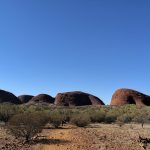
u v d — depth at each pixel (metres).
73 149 15.86
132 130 29.20
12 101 114.25
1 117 35.38
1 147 15.74
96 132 25.66
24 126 19.02
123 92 116.62
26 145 17.02
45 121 29.28
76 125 35.66
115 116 51.28
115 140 19.95
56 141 18.86
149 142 19.80
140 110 61.38
